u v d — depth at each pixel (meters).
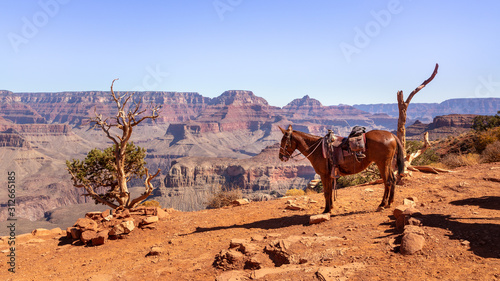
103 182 26.33
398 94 15.27
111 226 13.19
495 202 9.35
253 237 9.08
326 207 11.31
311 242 7.68
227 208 14.97
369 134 10.66
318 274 5.99
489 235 6.57
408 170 15.12
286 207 13.08
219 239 10.40
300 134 11.60
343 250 7.07
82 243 12.49
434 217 8.15
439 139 49.19
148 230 12.79
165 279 7.71
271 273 6.55
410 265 5.93
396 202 11.17
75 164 25.36
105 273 8.88
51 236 14.49
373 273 5.83
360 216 10.19
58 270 9.87
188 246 10.20
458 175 13.70
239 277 6.73
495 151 18.47
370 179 21.41
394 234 7.70
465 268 5.50
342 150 10.70
